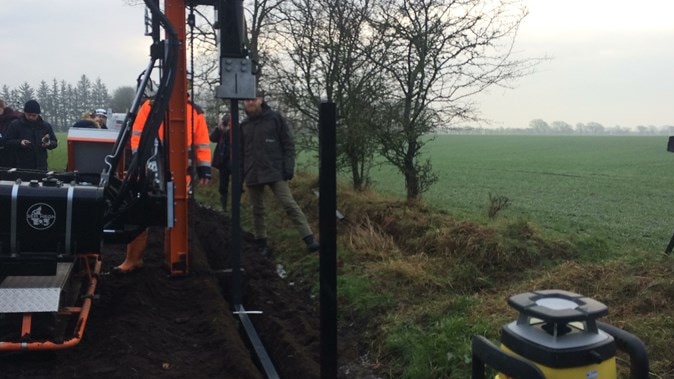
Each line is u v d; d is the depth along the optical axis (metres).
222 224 9.82
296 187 10.94
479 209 12.26
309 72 10.27
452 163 35.69
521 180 23.83
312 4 9.78
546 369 2.16
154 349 4.40
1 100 9.62
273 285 6.52
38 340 3.90
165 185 5.25
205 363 4.31
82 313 4.30
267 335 5.19
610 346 2.21
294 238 8.17
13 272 4.01
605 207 14.48
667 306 4.62
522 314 2.32
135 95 5.05
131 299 5.24
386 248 6.98
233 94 5.20
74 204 4.07
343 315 5.58
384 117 9.16
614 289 5.03
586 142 67.00
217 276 6.37
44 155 8.89
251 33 10.80
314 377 4.14
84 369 3.94
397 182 16.45
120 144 4.92
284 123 7.48
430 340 4.50
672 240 6.25
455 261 6.29
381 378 4.43
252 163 7.49
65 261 4.09
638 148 53.00
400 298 5.61
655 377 3.70
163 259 7.01
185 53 5.72
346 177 10.91
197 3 5.69
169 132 5.66
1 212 3.96
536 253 6.34
